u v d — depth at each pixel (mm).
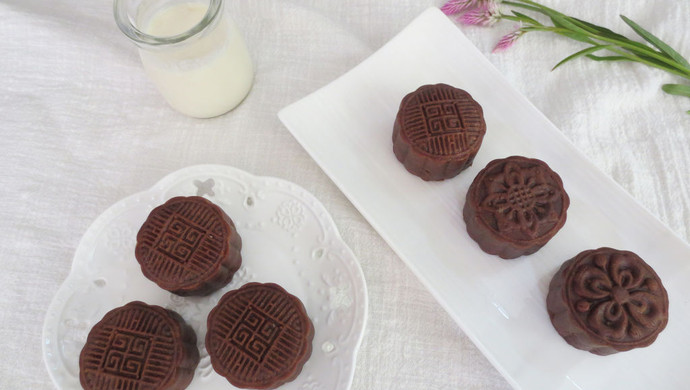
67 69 455
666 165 427
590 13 466
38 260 408
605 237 400
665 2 464
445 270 395
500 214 376
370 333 390
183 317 380
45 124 440
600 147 434
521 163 387
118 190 423
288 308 353
